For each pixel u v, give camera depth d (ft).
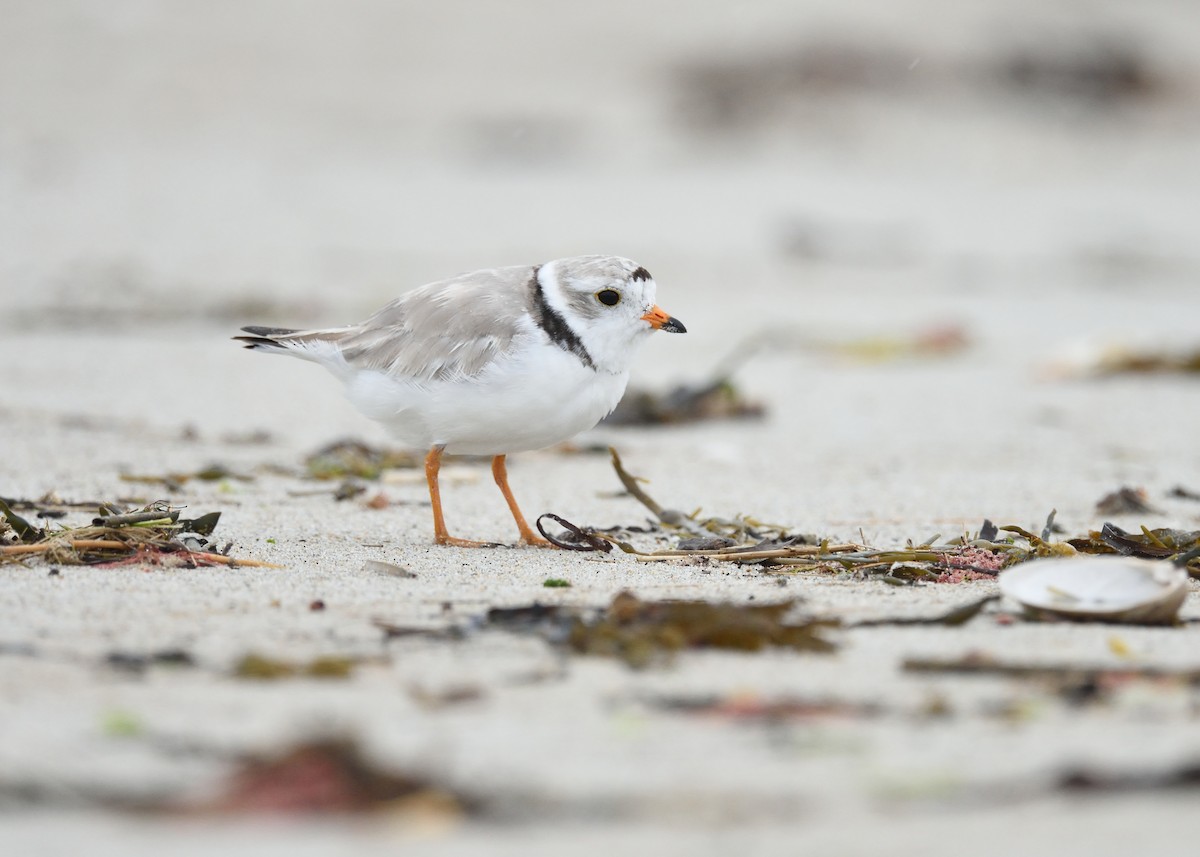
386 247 74.13
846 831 14.98
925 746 17.06
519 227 80.84
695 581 25.55
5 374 48.37
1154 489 36.40
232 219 78.54
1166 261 83.20
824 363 57.06
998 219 92.63
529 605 23.25
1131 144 115.14
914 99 116.26
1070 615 22.47
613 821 15.20
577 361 28.50
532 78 114.93
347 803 15.55
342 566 26.30
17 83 104.47
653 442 42.86
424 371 28.32
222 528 29.99
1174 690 19.01
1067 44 124.16
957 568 26.35
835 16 125.39
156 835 14.84
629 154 103.19
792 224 85.61
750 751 16.89
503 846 14.66
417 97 109.91
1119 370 54.03
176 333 56.75
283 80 110.52
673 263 75.97
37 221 75.05
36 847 14.53
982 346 61.05
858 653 20.76
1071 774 16.15
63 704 18.12
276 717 17.75
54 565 25.38
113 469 36.22
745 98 113.09
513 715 17.97
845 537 30.50
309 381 49.90
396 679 19.31
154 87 106.42
